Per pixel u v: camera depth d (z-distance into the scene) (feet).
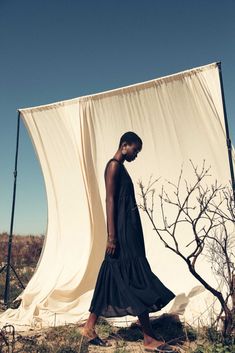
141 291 16.96
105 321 20.29
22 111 29.01
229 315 15.76
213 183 22.70
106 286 17.43
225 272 20.98
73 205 27.71
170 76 23.67
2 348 15.76
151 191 24.26
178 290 22.33
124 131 25.26
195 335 17.26
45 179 28.94
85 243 26.63
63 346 15.58
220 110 21.75
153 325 18.81
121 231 18.49
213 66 21.81
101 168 25.81
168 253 23.67
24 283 34.01
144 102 24.73
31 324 21.08
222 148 22.45
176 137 23.82
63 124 27.66
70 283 25.38
